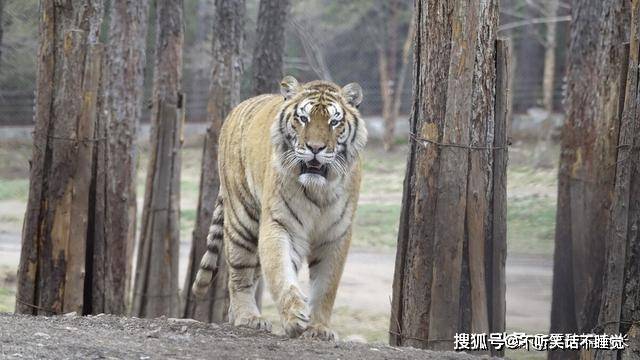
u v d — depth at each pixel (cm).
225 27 1476
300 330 809
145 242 1466
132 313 1479
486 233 903
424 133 894
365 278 1898
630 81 884
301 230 856
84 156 1150
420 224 894
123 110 1464
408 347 851
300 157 823
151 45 2803
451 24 881
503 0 3528
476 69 886
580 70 1319
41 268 1146
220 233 1060
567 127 1321
